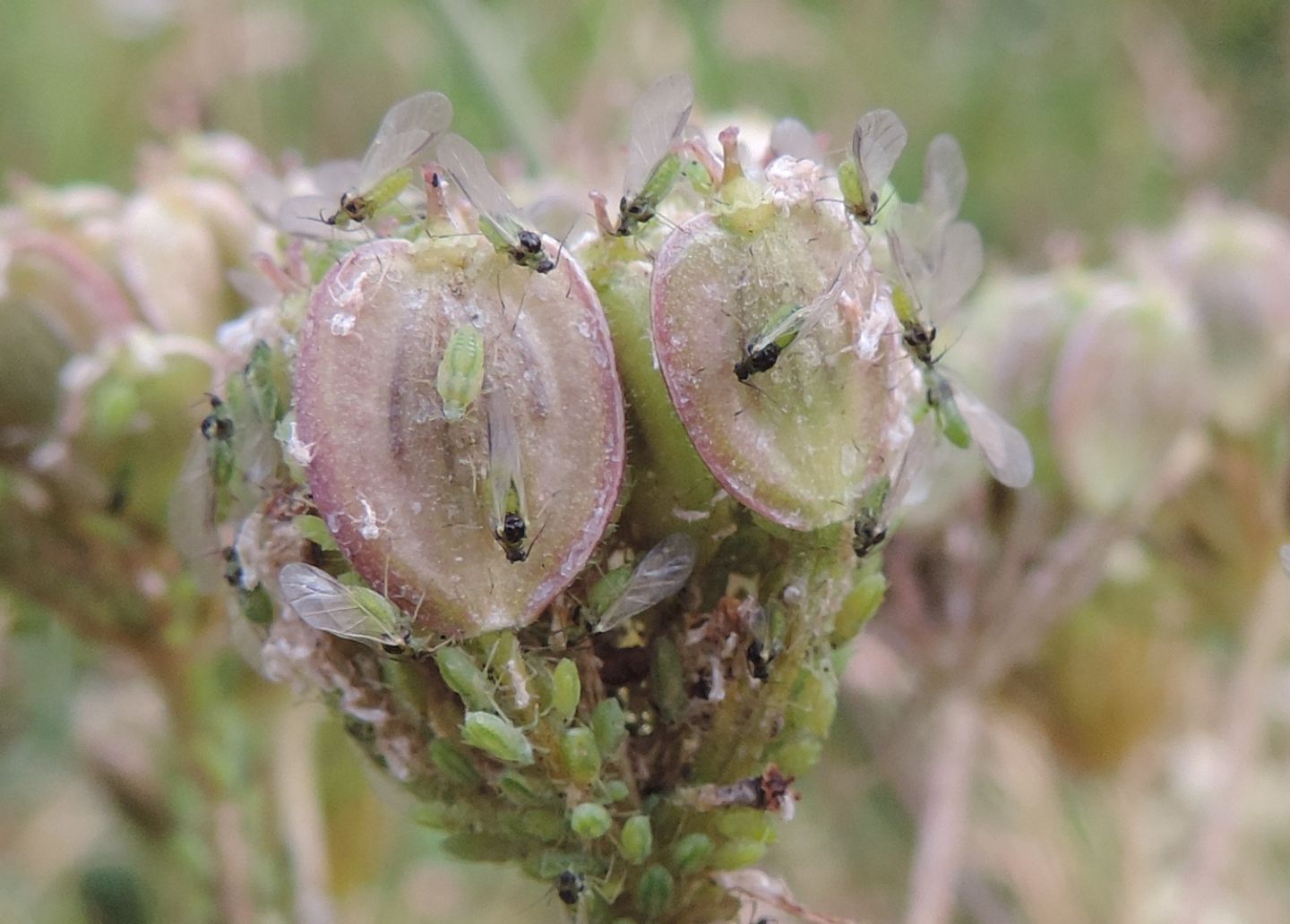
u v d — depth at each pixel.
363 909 0.11
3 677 0.14
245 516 0.07
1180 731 0.12
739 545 0.07
